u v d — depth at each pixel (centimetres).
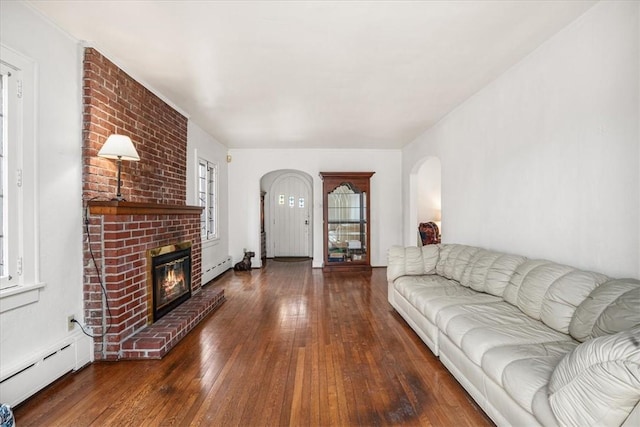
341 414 182
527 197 274
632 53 181
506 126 303
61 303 225
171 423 175
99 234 247
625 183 186
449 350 225
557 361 155
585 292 185
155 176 340
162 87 334
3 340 183
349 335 298
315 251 671
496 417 168
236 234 670
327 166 670
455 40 246
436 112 427
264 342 283
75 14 209
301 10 207
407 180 630
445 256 369
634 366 100
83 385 213
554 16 216
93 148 247
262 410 186
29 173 201
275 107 402
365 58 274
